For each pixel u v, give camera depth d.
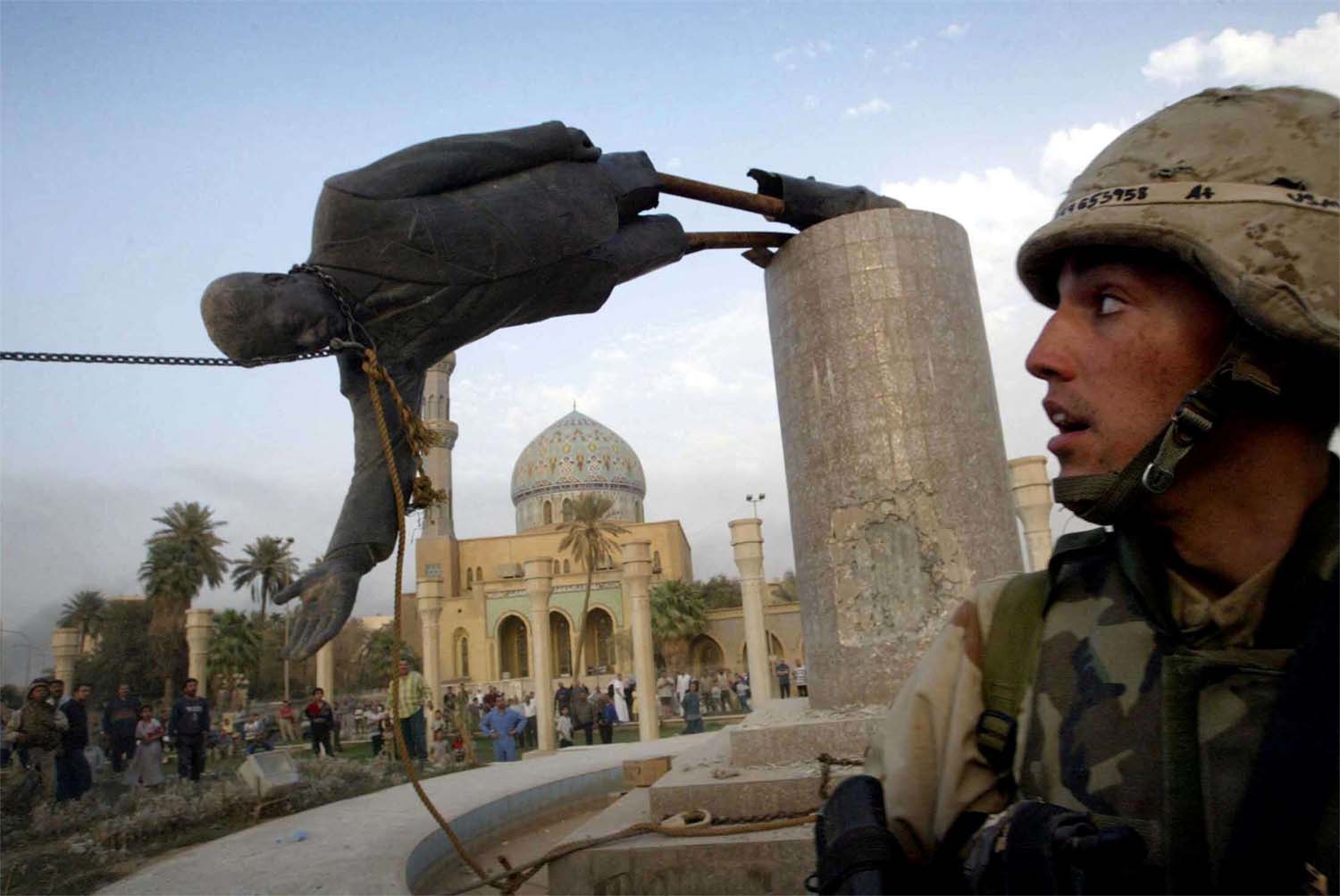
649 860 4.16
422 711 16.50
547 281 4.70
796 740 4.89
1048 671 1.01
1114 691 0.92
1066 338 0.96
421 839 5.62
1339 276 0.79
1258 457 0.85
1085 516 0.94
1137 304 0.92
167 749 27.86
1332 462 0.88
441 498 4.39
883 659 5.38
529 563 23.44
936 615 5.39
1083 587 1.05
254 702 57.12
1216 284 0.82
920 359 5.72
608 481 61.22
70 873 6.17
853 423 5.69
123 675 46.50
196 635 28.42
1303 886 0.68
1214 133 0.88
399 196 4.17
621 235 5.28
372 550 4.21
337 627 3.99
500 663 53.84
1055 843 0.79
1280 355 0.82
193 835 7.51
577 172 4.85
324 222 4.11
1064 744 0.95
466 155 4.42
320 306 3.91
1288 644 0.81
